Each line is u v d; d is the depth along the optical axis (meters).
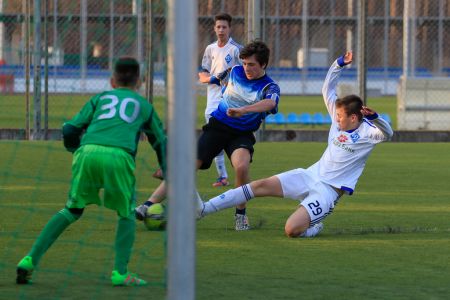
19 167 28.86
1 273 13.73
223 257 15.33
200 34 68.31
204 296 12.45
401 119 45.84
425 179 27.75
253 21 34.53
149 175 27.36
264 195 17.69
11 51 40.44
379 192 24.73
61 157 31.91
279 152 35.31
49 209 20.42
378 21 89.25
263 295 12.55
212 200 17.66
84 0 39.84
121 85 13.44
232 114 17.53
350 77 86.31
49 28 42.81
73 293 12.50
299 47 87.88
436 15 83.81
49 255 15.17
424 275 14.02
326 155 17.64
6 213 19.78
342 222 19.45
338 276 13.88
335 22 86.50
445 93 45.62
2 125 42.28
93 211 20.22
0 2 39.72
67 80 43.50
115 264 13.05
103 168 12.85
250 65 18.31
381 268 14.53
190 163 9.06
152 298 12.24
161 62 17.03
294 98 82.38
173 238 9.07
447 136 41.56
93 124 13.18
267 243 16.75
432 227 18.88
